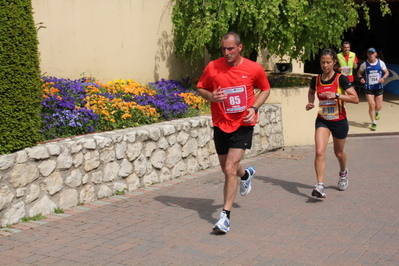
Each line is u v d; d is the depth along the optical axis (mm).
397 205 6117
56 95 6844
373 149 9633
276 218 5625
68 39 8188
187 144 7676
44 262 4371
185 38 9398
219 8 8906
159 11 9617
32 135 5488
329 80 6273
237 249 4707
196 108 8836
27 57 5324
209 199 6387
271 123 9508
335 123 6336
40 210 5566
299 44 9734
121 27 8977
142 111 7562
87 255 4531
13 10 5176
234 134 5145
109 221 5477
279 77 10938
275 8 8758
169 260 4441
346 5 9766
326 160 8672
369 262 4418
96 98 7293
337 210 5918
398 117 12820
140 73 9391
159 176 7199
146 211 5855
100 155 6258
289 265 4348
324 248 4738
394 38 22453
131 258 4477
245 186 5789
